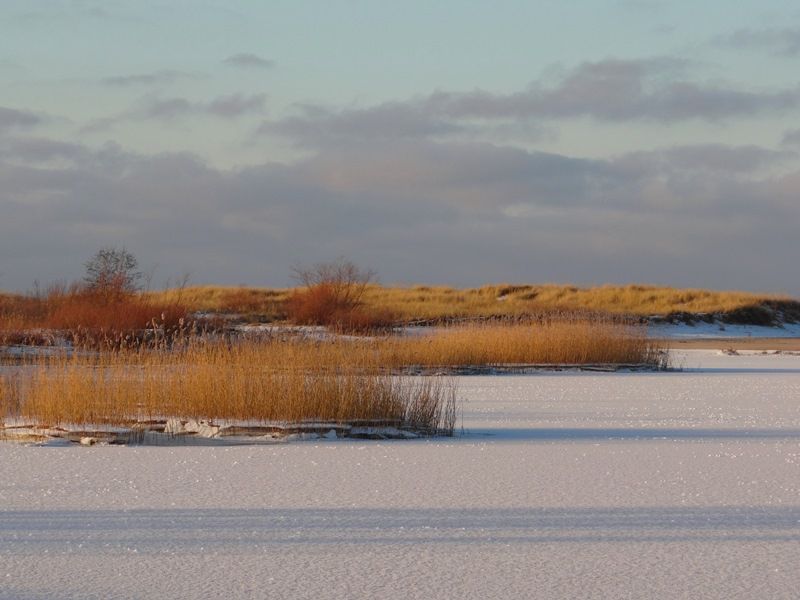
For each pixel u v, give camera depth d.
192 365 17.02
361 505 10.15
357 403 16.19
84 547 8.37
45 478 11.88
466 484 11.37
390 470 12.41
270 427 15.80
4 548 8.34
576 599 7.01
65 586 7.26
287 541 8.59
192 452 14.23
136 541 8.59
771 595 7.11
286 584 7.32
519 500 10.40
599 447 14.52
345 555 8.12
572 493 10.78
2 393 16.92
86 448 14.80
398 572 7.63
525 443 15.02
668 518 9.51
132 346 18.94
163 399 16.38
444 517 9.56
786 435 15.92
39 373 16.89
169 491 10.97
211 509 9.95
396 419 16.16
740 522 9.34
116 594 7.08
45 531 8.96
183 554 8.15
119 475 12.09
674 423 17.66
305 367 16.70
